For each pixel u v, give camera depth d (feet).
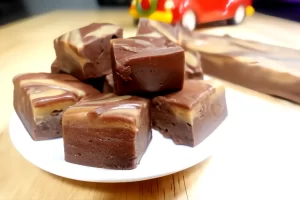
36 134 0.51
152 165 0.46
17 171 0.51
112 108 0.46
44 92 0.53
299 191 0.46
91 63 0.59
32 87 0.55
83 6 1.42
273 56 0.73
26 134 0.53
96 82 0.61
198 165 0.51
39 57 0.91
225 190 0.46
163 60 0.51
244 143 0.55
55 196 0.46
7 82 0.77
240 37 0.97
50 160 0.47
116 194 0.46
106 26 0.64
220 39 0.84
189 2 1.00
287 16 1.15
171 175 0.49
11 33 1.12
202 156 0.48
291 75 0.65
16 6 1.41
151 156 0.48
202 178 0.48
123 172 0.45
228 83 0.75
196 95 0.51
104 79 0.60
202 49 0.78
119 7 1.37
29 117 0.52
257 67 0.69
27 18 1.28
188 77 0.62
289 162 0.51
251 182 0.47
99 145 0.45
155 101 0.52
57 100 0.51
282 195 0.45
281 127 0.59
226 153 0.53
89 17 1.26
